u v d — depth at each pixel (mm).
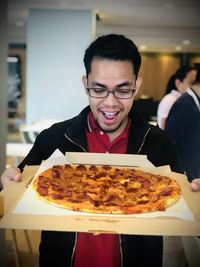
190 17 5379
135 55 883
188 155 2041
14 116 10125
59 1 4348
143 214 780
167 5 4566
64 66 4770
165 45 9195
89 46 910
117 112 923
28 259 2066
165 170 1070
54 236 957
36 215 741
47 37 4762
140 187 1044
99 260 921
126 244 911
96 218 735
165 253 1804
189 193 914
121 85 878
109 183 1079
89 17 4738
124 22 5875
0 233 1523
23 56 10023
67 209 800
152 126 1165
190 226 705
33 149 1136
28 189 893
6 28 2002
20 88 10109
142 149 1078
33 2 4461
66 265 939
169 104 2812
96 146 1070
